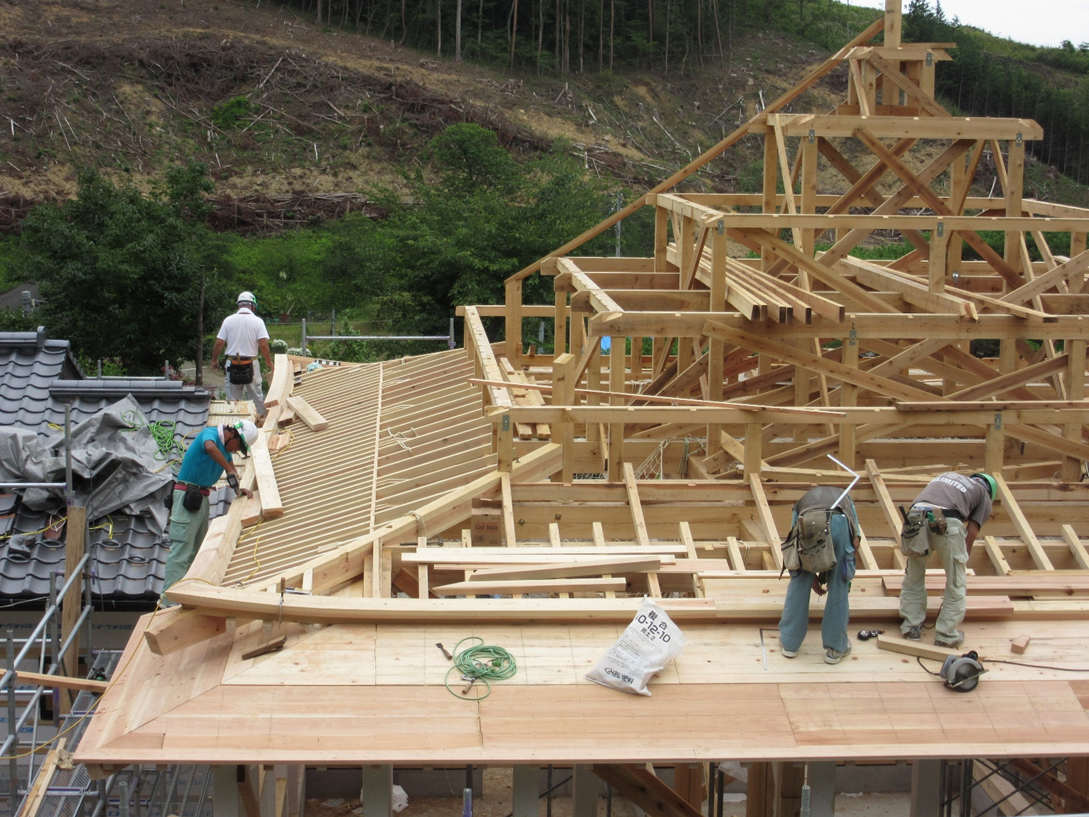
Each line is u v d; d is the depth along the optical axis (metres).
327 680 4.91
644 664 4.93
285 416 10.68
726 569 5.98
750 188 51.41
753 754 4.59
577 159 50.47
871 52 8.81
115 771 4.52
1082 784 6.38
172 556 7.21
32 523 8.25
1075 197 55.69
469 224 28.25
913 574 5.30
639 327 7.20
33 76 47.44
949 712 4.89
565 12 59.81
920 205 50.91
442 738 4.61
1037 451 8.16
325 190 46.81
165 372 23.59
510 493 6.63
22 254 34.59
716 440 7.61
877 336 7.31
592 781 5.53
